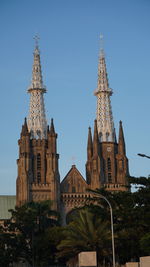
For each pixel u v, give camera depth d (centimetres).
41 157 15812
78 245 9275
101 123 16850
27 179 15262
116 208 9012
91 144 16488
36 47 17912
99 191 9244
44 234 11538
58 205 15138
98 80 17612
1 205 16975
